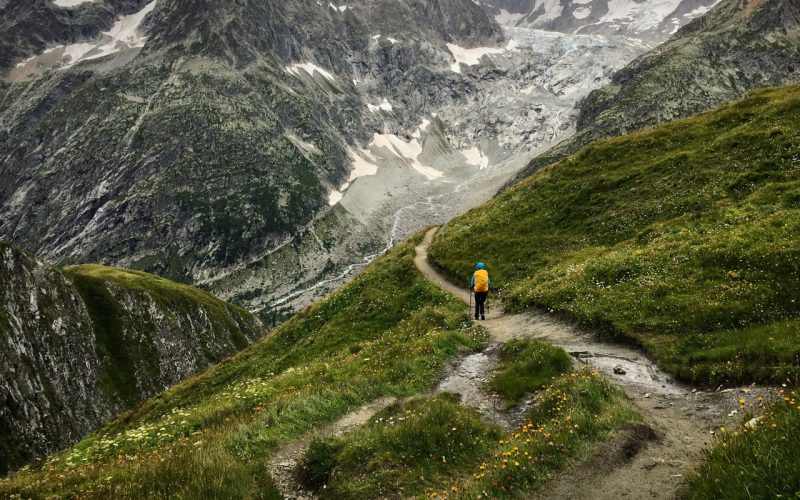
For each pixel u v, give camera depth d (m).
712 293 20.14
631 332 20.03
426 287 40.59
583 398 13.96
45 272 133.62
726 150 38.94
